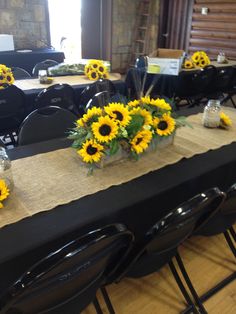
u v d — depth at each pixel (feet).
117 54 22.50
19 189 4.03
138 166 4.74
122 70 22.95
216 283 5.52
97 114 4.56
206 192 3.68
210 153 5.29
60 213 3.62
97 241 2.82
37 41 18.75
